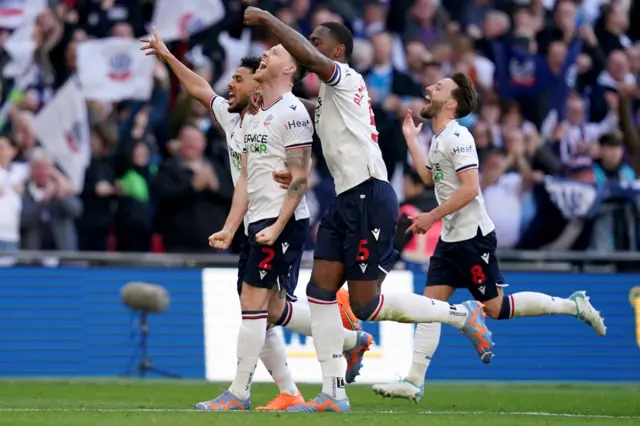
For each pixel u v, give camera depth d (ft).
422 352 86.43
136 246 141.59
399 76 148.97
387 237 74.64
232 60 151.12
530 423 66.90
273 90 76.13
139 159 143.13
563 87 155.33
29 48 149.48
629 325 143.33
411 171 138.92
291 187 74.08
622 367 142.82
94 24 151.33
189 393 103.96
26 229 138.62
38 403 85.92
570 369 141.59
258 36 151.43
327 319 75.51
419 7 155.63
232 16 152.25
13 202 138.10
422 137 146.10
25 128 144.25
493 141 149.48
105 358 134.21
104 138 144.46
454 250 85.92
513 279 140.26
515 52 155.02
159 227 139.54
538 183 147.84
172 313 135.33
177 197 136.56
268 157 75.61
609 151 150.92
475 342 81.41
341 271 75.51
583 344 142.10
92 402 88.38
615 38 160.25
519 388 124.47
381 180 74.64
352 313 85.05
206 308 136.15
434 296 87.71
